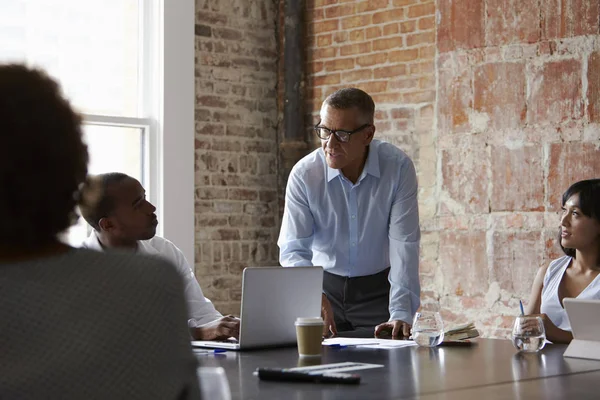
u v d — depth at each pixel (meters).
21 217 1.37
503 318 5.34
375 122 6.12
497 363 2.71
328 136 3.76
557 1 5.14
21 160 1.36
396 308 3.86
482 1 5.43
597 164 4.99
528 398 2.10
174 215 6.11
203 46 6.36
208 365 2.70
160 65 6.11
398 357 2.86
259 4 6.68
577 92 5.07
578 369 2.59
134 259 1.38
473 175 5.48
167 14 6.11
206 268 6.32
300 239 4.10
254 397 2.11
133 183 3.78
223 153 6.44
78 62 5.88
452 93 5.57
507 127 5.33
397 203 3.99
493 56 5.39
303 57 6.52
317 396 2.12
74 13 5.86
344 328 4.17
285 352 3.03
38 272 1.32
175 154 6.13
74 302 1.30
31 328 1.28
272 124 6.73
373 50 6.16
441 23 5.61
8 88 1.37
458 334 3.26
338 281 4.16
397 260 3.96
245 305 3.07
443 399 2.08
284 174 6.61
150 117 6.15
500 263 5.36
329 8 6.41
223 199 6.43
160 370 1.33
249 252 6.56
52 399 1.26
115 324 1.30
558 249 5.12
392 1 6.05
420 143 5.85
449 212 5.59
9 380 1.25
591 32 5.02
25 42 5.65
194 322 3.78
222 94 6.45
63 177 1.40
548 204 5.17
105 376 1.29
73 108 1.42
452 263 5.58
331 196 4.07
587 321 2.85
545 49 5.18
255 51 6.64
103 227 3.74
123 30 6.07
